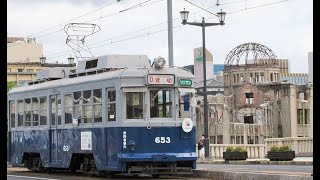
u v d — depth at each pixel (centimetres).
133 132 2134
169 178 2292
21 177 2414
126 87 2139
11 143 2922
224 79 6862
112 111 2175
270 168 2672
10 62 11494
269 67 6938
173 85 2188
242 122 6200
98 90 2252
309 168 2658
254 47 6956
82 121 2344
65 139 2456
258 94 6234
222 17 3688
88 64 2423
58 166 2502
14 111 2894
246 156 3794
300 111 6253
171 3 3044
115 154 2145
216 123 5456
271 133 6034
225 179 2141
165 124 2167
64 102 2467
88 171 2370
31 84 2820
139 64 2319
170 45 3034
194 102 2225
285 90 6100
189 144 2198
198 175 2289
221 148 4428
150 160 2136
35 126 2691
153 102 2161
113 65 2295
